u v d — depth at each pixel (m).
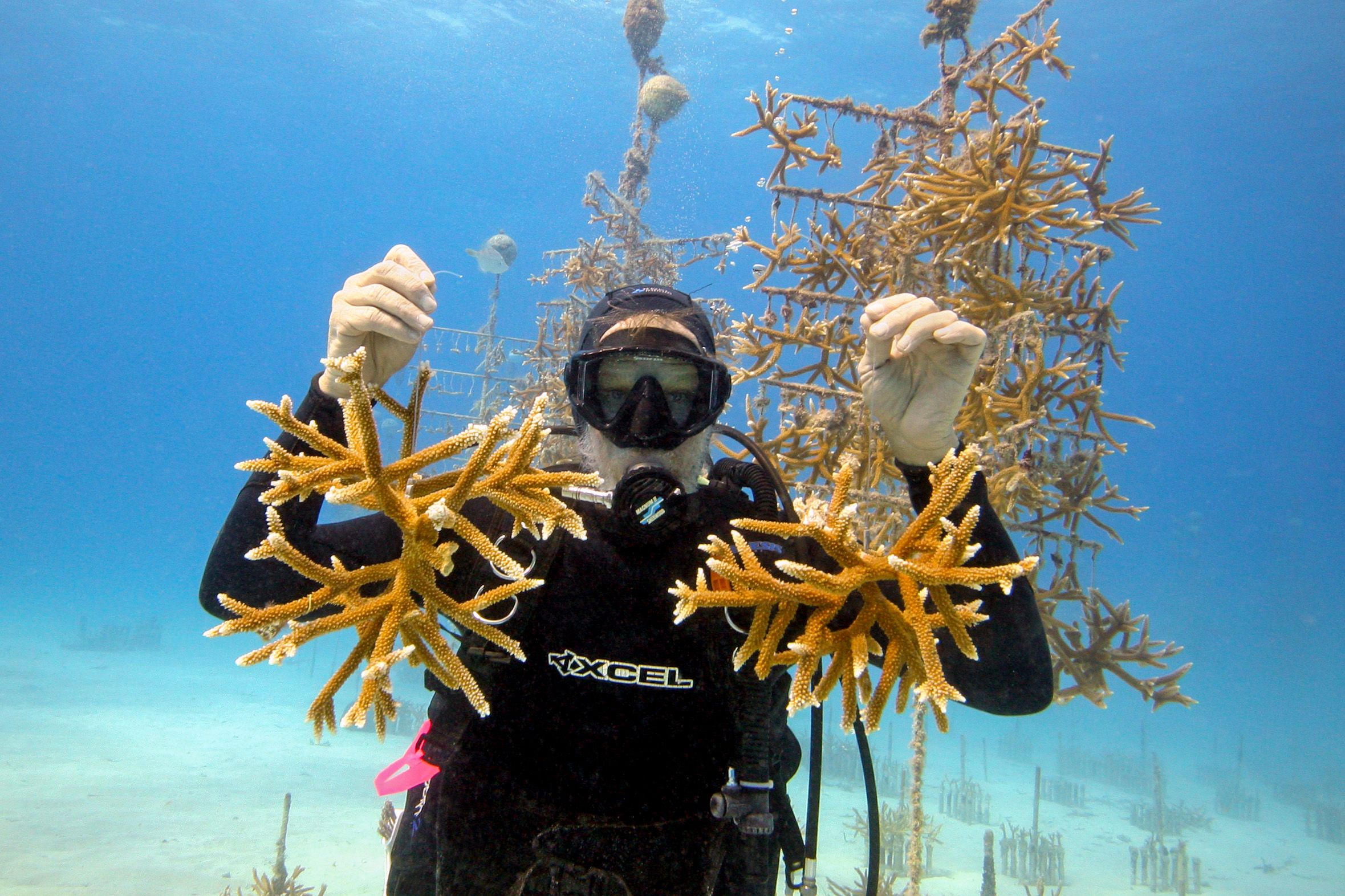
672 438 2.10
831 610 1.52
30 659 27.95
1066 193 5.38
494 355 16.31
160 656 31.61
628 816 2.04
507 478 1.52
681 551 2.10
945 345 1.99
